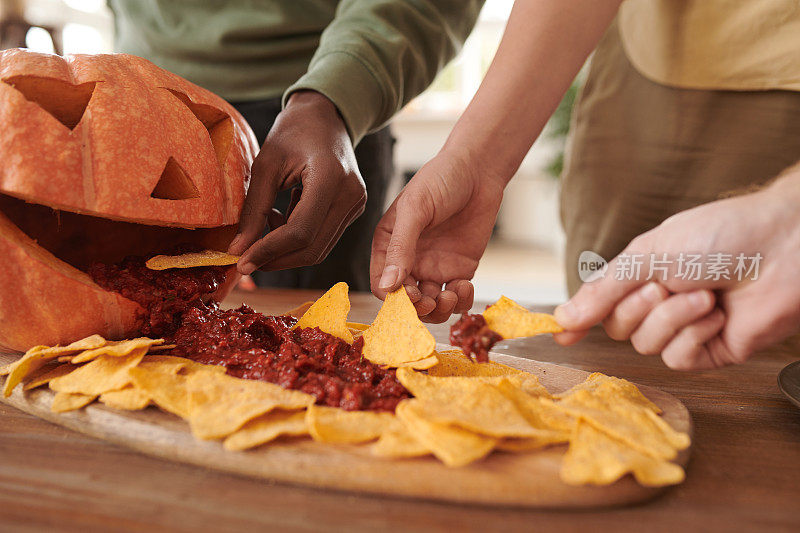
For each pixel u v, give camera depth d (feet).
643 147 5.48
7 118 2.76
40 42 14.67
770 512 2.02
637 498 2.03
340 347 3.11
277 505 2.01
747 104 4.91
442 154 3.60
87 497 2.05
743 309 2.43
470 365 3.25
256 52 5.68
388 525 1.89
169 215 3.02
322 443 2.27
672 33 4.99
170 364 2.81
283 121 3.83
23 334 3.05
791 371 3.26
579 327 2.61
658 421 2.39
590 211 5.96
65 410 2.56
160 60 5.95
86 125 2.90
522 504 2.00
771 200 2.32
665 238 2.45
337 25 4.99
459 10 5.63
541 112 3.86
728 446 2.60
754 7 4.58
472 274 3.94
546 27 3.71
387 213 3.62
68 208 2.89
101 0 22.72
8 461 2.32
